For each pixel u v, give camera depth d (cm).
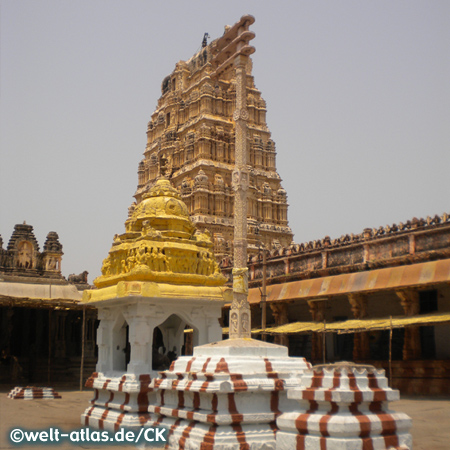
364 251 3272
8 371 4275
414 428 1562
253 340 1216
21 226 4619
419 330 3069
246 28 1350
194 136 6812
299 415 864
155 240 1541
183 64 7675
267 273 4097
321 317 3497
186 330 3969
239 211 1297
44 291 4291
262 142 7200
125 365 1617
